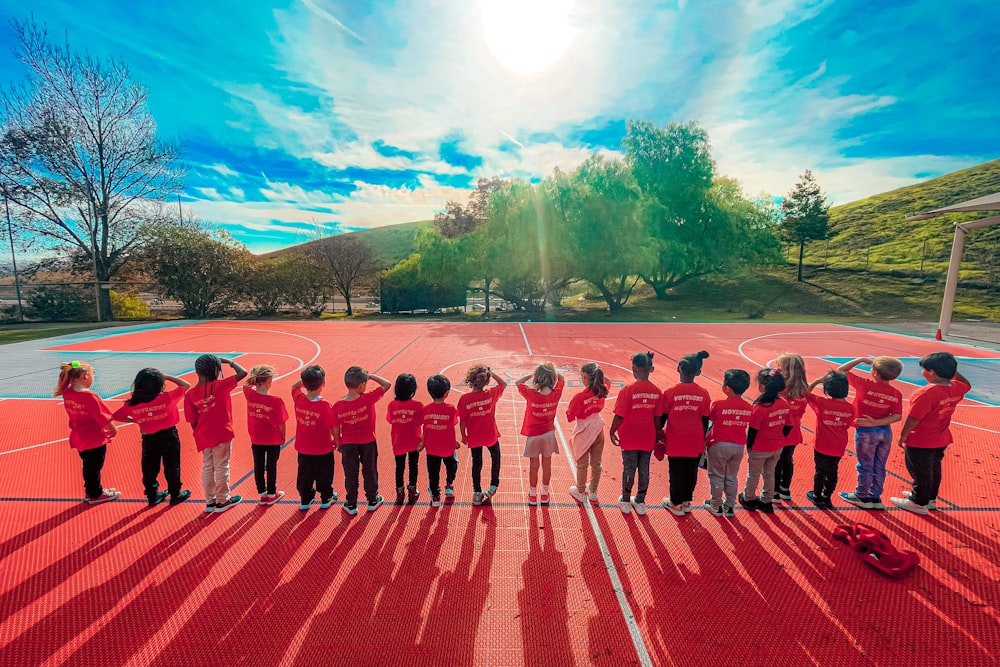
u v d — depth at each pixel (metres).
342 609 3.39
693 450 4.58
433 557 4.02
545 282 25.38
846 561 4.00
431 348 14.42
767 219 31.69
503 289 26.92
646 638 3.15
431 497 4.96
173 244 24.45
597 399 4.78
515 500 5.07
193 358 12.86
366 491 4.77
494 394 4.93
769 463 4.70
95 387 9.90
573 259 23.28
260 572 3.81
